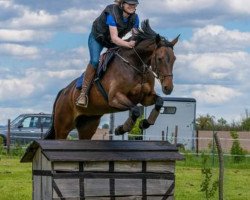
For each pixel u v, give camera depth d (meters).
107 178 10.73
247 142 41.44
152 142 11.54
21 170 23.03
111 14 11.62
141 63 11.30
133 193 10.87
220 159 13.21
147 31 11.29
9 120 31.17
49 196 10.68
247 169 26.39
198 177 21.44
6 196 15.80
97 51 11.81
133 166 10.91
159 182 11.01
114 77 11.34
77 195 10.58
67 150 10.72
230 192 17.86
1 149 31.31
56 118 13.05
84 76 11.91
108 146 11.09
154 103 11.51
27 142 35.03
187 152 30.58
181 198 16.03
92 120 12.82
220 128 47.41
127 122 11.09
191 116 38.19
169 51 11.06
